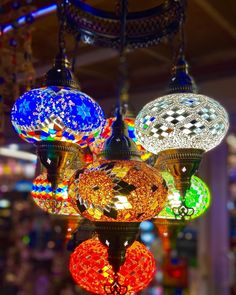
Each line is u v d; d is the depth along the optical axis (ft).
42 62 5.42
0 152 16.81
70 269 3.75
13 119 3.37
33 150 4.40
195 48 9.43
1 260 20.26
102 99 10.18
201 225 13.75
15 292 18.67
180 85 3.44
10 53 5.78
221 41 8.97
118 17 4.43
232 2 7.47
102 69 9.76
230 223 15.52
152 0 5.65
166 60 8.74
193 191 3.89
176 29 4.15
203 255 13.57
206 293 13.41
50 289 16.90
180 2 3.94
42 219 19.22
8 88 5.70
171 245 4.54
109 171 2.92
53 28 6.51
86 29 4.39
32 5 5.99
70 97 3.21
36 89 3.33
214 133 3.25
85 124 3.25
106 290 3.40
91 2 5.76
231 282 13.55
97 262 3.46
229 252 13.91
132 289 3.46
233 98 10.32
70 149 3.37
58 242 6.15
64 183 3.78
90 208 2.94
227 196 13.98
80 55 8.38
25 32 5.74
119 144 3.19
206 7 7.01
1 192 21.17
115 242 3.03
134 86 11.25
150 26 4.40
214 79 10.64
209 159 13.34
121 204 2.87
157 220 4.18
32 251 19.48
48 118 3.14
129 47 4.57
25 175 20.47
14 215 20.71
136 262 3.44
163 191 3.04
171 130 3.16
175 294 13.89
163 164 3.58
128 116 4.42
